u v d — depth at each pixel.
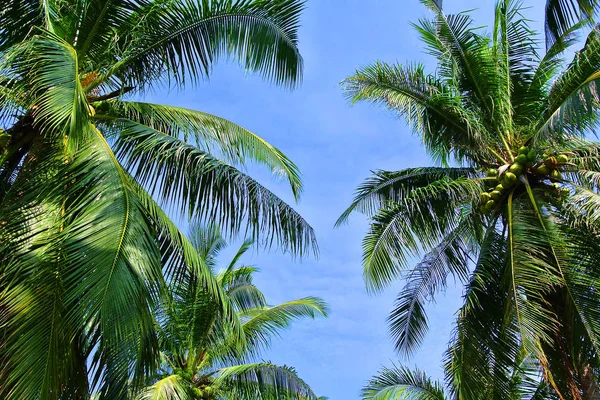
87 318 6.05
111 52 9.13
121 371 6.27
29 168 7.66
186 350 15.15
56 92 7.00
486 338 10.82
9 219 6.99
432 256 13.38
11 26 8.86
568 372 10.71
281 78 10.16
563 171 11.82
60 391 6.40
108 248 6.54
